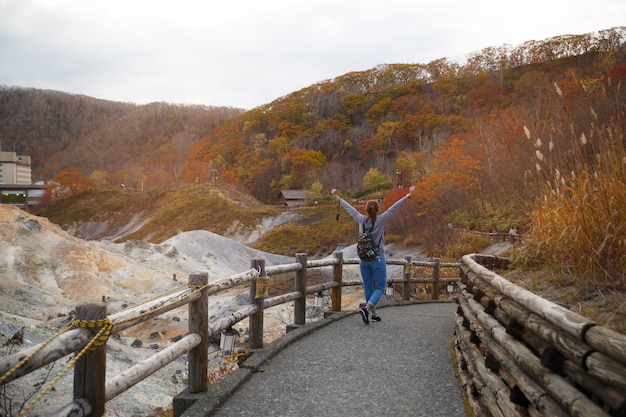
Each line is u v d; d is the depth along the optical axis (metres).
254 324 6.09
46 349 2.44
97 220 120.88
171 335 17.89
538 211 5.76
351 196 104.81
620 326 3.70
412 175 69.88
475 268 4.78
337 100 188.25
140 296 29.02
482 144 36.06
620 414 1.66
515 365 2.95
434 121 136.38
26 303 21.23
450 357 5.86
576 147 5.40
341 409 4.18
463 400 4.37
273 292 34.12
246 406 4.25
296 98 199.75
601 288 4.58
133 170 189.50
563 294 4.96
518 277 6.22
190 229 97.69
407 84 185.00
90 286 28.59
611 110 5.14
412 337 6.98
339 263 9.27
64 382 7.79
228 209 101.25
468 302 4.89
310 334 7.16
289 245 72.12
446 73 170.12
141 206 122.50
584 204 4.78
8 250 29.31
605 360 1.80
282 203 123.44
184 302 4.08
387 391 4.64
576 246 4.93
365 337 6.97
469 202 36.09
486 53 170.50
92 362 2.88
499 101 126.38
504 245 26.25
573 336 2.06
